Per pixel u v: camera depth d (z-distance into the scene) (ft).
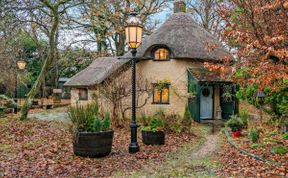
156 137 35.63
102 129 29.73
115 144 35.68
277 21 22.40
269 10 22.12
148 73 62.75
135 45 32.42
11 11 45.55
